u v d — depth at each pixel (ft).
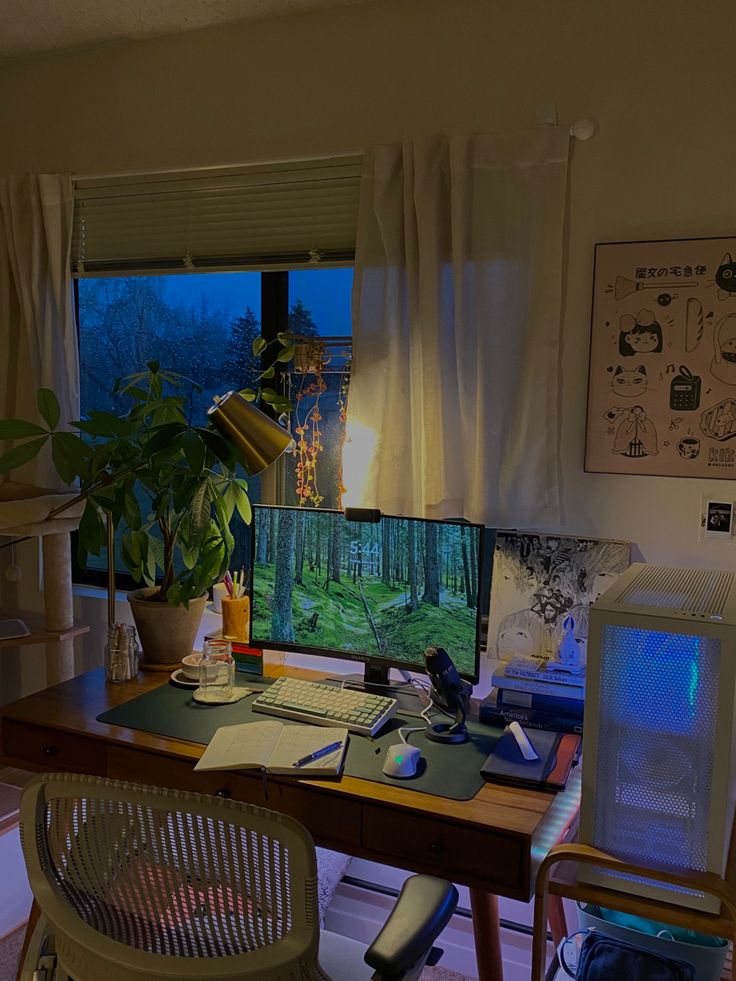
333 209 7.71
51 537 8.56
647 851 4.83
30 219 8.74
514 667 6.66
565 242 6.91
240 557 8.81
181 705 6.81
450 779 5.67
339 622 7.01
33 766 6.58
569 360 6.97
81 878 4.37
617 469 6.84
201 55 8.13
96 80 8.61
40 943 4.83
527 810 5.29
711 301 6.48
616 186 6.72
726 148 6.40
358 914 8.00
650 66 6.56
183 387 9.04
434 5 7.21
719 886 4.57
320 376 7.82
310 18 7.66
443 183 7.13
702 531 6.66
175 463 7.35
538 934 4.90
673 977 5.24
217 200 8.16
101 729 6.33
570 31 6.78
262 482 8.41
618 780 4.86
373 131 7.52
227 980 4.12
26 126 8.98
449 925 7.68
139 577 7.65
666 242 6.56
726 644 4.53
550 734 6.24
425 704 6.81
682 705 4.70
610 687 4.83
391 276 7.29
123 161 8.57
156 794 3.98
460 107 7.19
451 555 6.49
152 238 8.45
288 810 5.73
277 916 4.04
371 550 6.82
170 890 4.16
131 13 7.72
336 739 6.03
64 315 8.68
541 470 7.02
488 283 6.97
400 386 7.38
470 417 7.16
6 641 8.40
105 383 9.45
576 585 6.83
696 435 6.60
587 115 6.77
